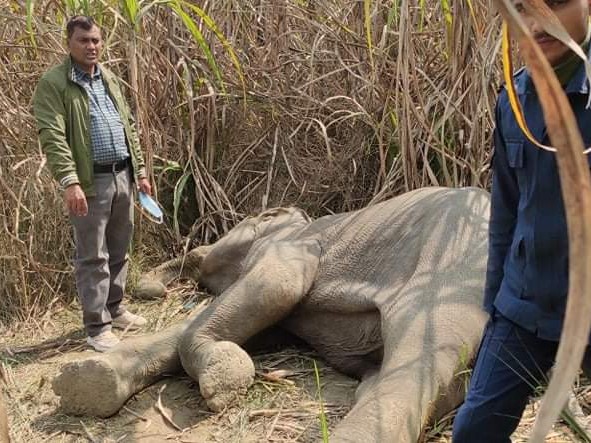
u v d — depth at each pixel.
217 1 5.88
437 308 3.17
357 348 3.74
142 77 5.22
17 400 3.60
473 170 4.53
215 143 5.86
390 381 2.85
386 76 5.25
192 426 3.33
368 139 5.53
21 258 4.66
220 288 4.80
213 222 5.47
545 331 1.98
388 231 3.87
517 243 2.02
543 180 1.91
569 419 2.42
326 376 3.77
